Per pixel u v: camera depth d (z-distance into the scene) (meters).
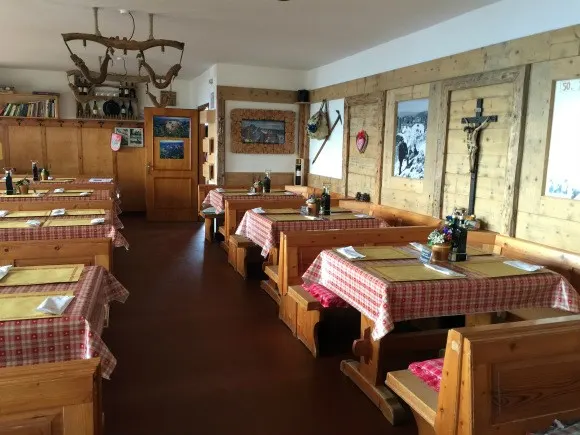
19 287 2.07
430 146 4.54
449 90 4.26
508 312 2.97
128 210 8.72
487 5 3.79
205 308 3.86
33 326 1.69
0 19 4.52
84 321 1.73
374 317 2.23
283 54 6.06
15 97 7.93
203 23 4.56
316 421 2.33
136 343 3.18
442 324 3.34
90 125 8.32
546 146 3.32
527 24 3.43
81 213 3.86
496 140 3.78
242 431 2.24
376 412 2.42
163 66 7.30
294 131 7.36
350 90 6.01
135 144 8.57
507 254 3.28
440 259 2.61
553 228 3.29
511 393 1.53
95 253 2.69
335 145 6.51
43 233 3.27
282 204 5.00
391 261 2.62
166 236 6.66
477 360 1.47
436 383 1.93
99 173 8.48
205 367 2.86
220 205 5.56
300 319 3.22
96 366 1.26
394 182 5.16
